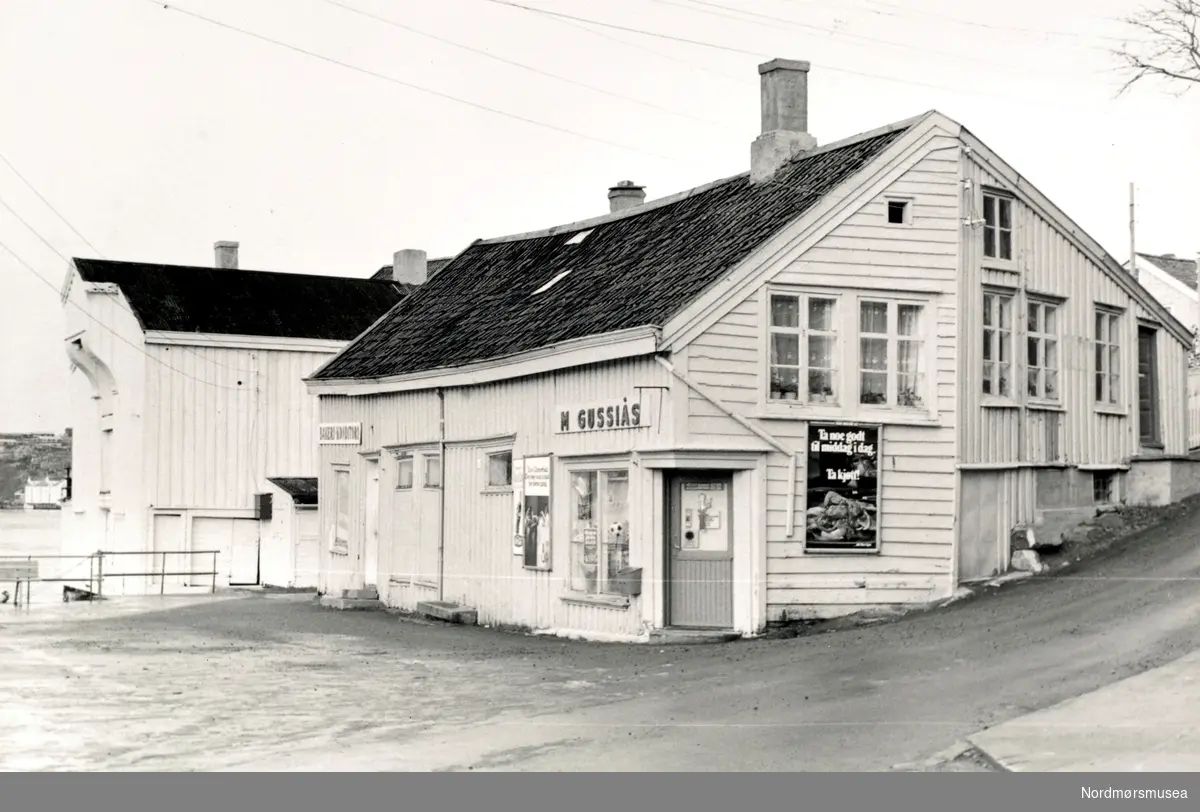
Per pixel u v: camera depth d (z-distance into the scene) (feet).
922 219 75.15
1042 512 79.56
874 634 64.44
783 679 54.70
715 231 81.15
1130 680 46.42
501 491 86.89
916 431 74.69
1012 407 79.36
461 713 50.60
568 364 78.33
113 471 149.38
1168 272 164.55
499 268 106.73
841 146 80.74
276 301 152.15
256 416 146.20
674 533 73.00
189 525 142.10
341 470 110.52
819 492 73.05
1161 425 92.58
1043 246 82.53
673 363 70.85
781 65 85.15
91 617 94.02
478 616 88.94
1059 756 38.01
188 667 64.59
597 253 94.07
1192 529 78.48
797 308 73.51
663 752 41.98
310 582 132.87
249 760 41.81
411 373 96.58
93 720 49.06
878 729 43.39
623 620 73.97
